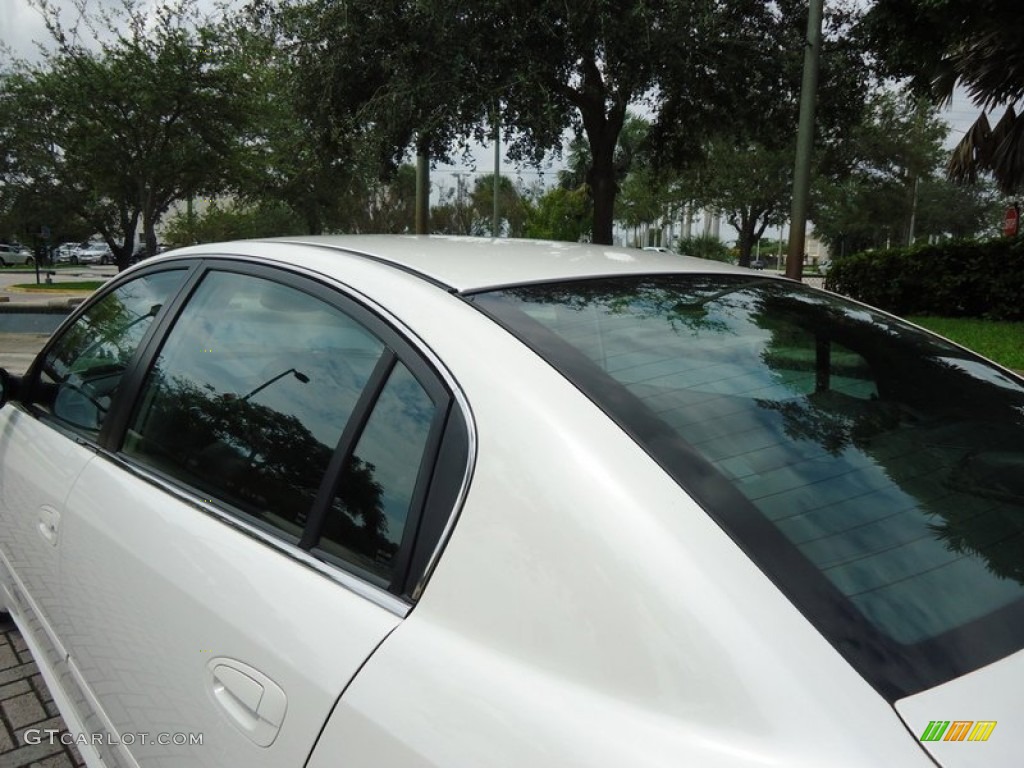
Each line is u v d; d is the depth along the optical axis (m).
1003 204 52.22
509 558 1.20
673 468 1.24
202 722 1.49
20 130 18.44
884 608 1.11
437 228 43.19
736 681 0.99
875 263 15.22
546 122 10.88
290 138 16.14
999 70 11.79
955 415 1.66
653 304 1.77
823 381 1.65
